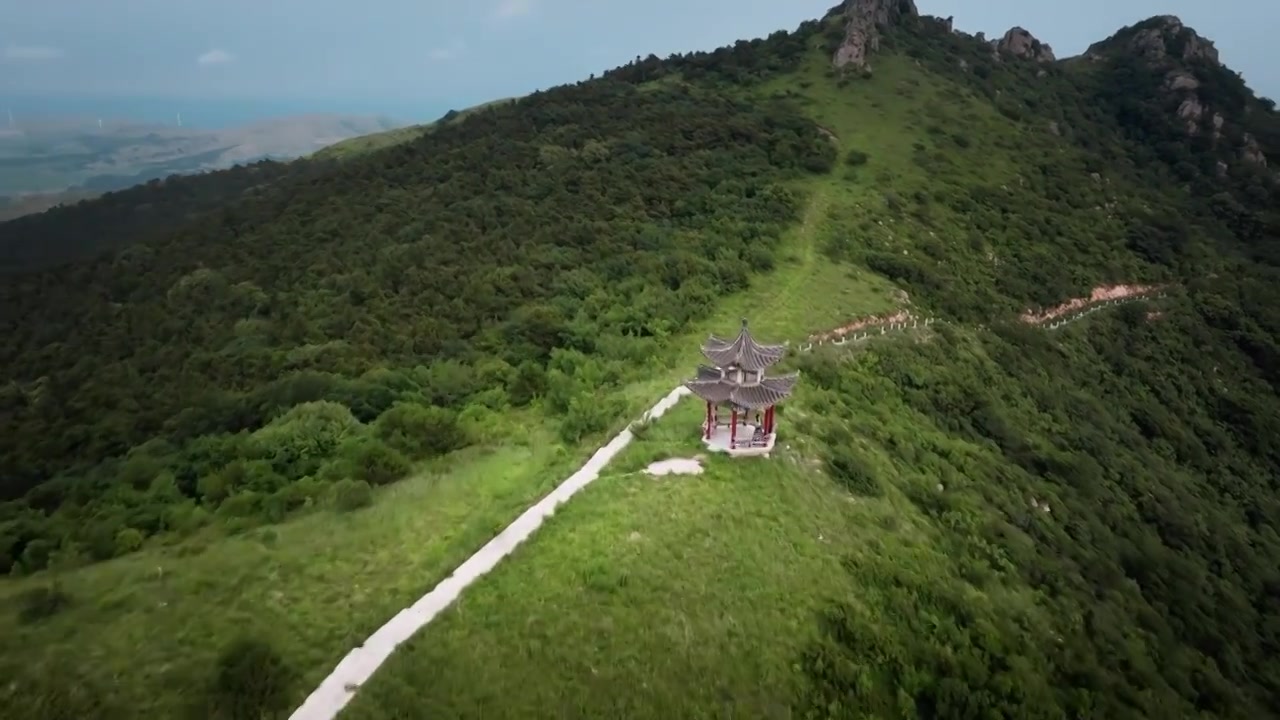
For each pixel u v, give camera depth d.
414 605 31.95
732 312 71.31
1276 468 78.88
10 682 27.98
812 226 89.88
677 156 105.88
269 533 37.97
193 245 101.62
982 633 37.72
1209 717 42.78
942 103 127.81
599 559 34.62
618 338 64.19
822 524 40.81
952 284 84.00
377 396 55.09
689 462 44.00
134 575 34.72
